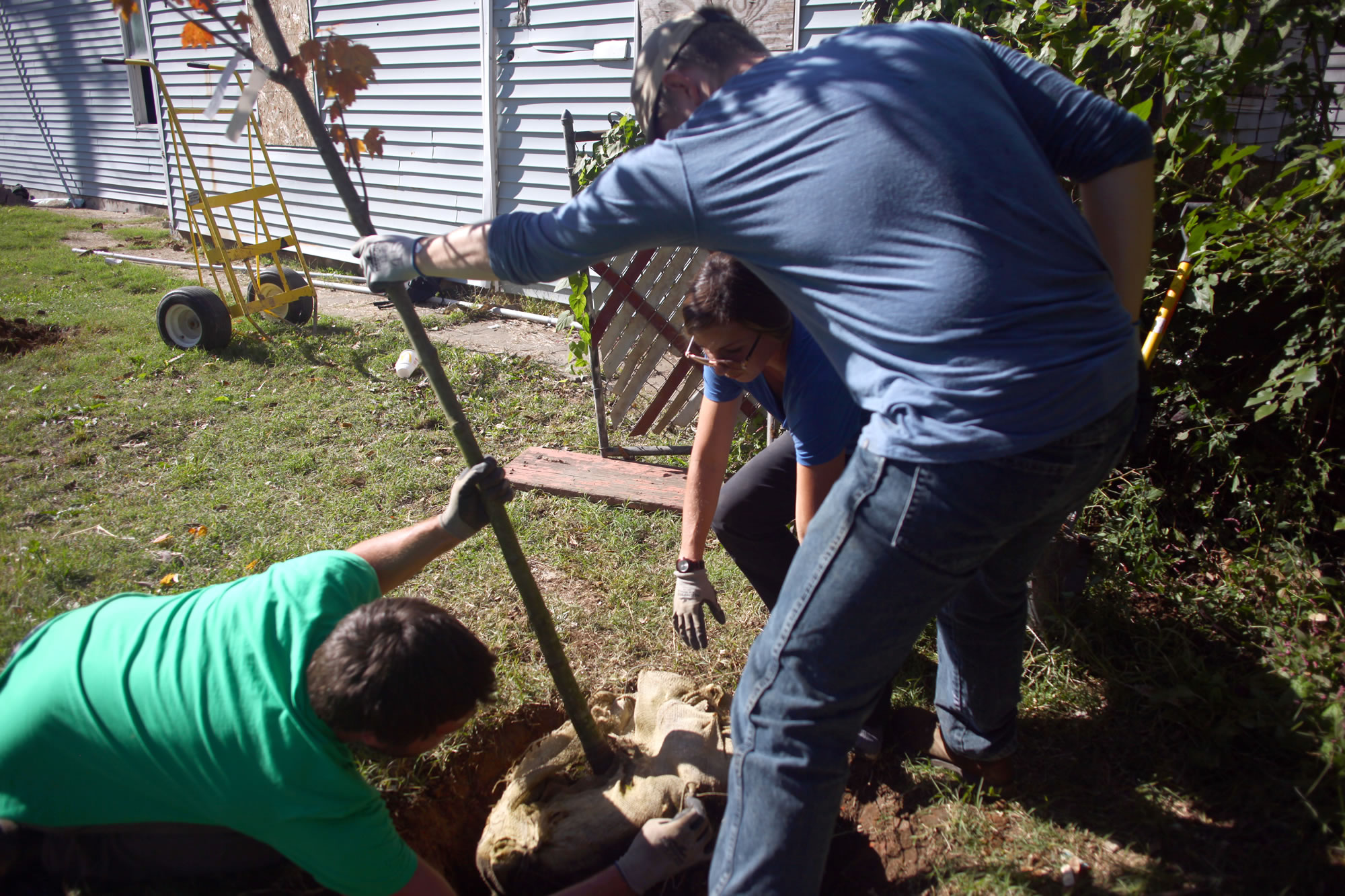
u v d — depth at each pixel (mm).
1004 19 3475
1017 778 2352
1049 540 1783
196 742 1686
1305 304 3072
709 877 1660
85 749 1786
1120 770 2344
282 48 1748
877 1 4199
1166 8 3043
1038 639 2727
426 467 4531
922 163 1336
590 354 4492
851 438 2043
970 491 1398
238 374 6062
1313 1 2871
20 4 14938
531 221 1605
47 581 3375
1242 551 3145
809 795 1558
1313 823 2078
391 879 1748
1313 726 2293
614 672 2842
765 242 1433
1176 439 3254
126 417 5250
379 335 7035
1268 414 2914
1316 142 3188
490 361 6277
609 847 2121
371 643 1608
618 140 4543
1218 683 2471
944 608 2051
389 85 9008
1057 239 1381
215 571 3506
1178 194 3045
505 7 7789
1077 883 2031
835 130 1364
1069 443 1404
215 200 6812
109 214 14703
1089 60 3320
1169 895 1978
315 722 1688
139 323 7355
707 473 2396
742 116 1429
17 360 6340
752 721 1612
